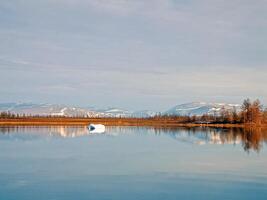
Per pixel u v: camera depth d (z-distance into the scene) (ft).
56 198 108.78
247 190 119.65
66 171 154.40
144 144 287.48
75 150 237.66
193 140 331.57
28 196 110.63
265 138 353.31
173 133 456.04
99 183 129.90
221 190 119.65
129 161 185.47
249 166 170.09
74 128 608.19
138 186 125.08
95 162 181.16
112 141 318.65
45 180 134.82
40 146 263.90
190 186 125.39
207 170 158.40
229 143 297.74
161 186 125.39
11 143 287.69
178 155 212.84
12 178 138.31
